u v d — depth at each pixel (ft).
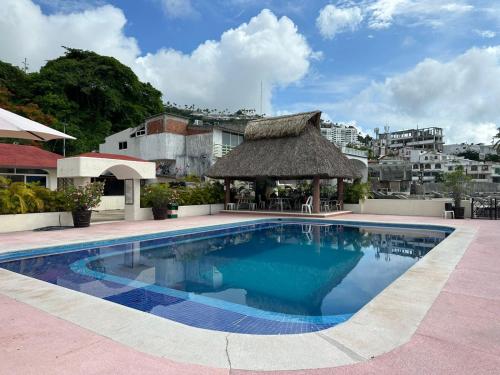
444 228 43.50
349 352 9.95
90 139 127.24
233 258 30.32
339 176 59.67
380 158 248.93
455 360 9.45
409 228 46.73
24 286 16.94
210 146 101.60
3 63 120.47
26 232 37.40
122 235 35.32
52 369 8.98
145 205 54.39
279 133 64.44
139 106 147.84
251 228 49.98
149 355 9.78
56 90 122.93
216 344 10.49
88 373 8.80
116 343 10.54
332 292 20.21
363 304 18.08
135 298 18.28
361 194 65.26
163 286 21.06
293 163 57.57
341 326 11.78
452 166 233.35
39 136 24.26
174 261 28.99
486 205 53.83
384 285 21.80
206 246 36.14
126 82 145.38
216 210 65.62
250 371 8.96
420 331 11.35
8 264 26.12
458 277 18.19
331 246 35.94
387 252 32.65
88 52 147.54
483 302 14.20
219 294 19.66
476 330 11.44
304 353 9.90
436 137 336.08
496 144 121.49
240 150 68.39
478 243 29.14
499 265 21.02
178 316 15.57
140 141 109.40
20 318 12.60
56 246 29.43
